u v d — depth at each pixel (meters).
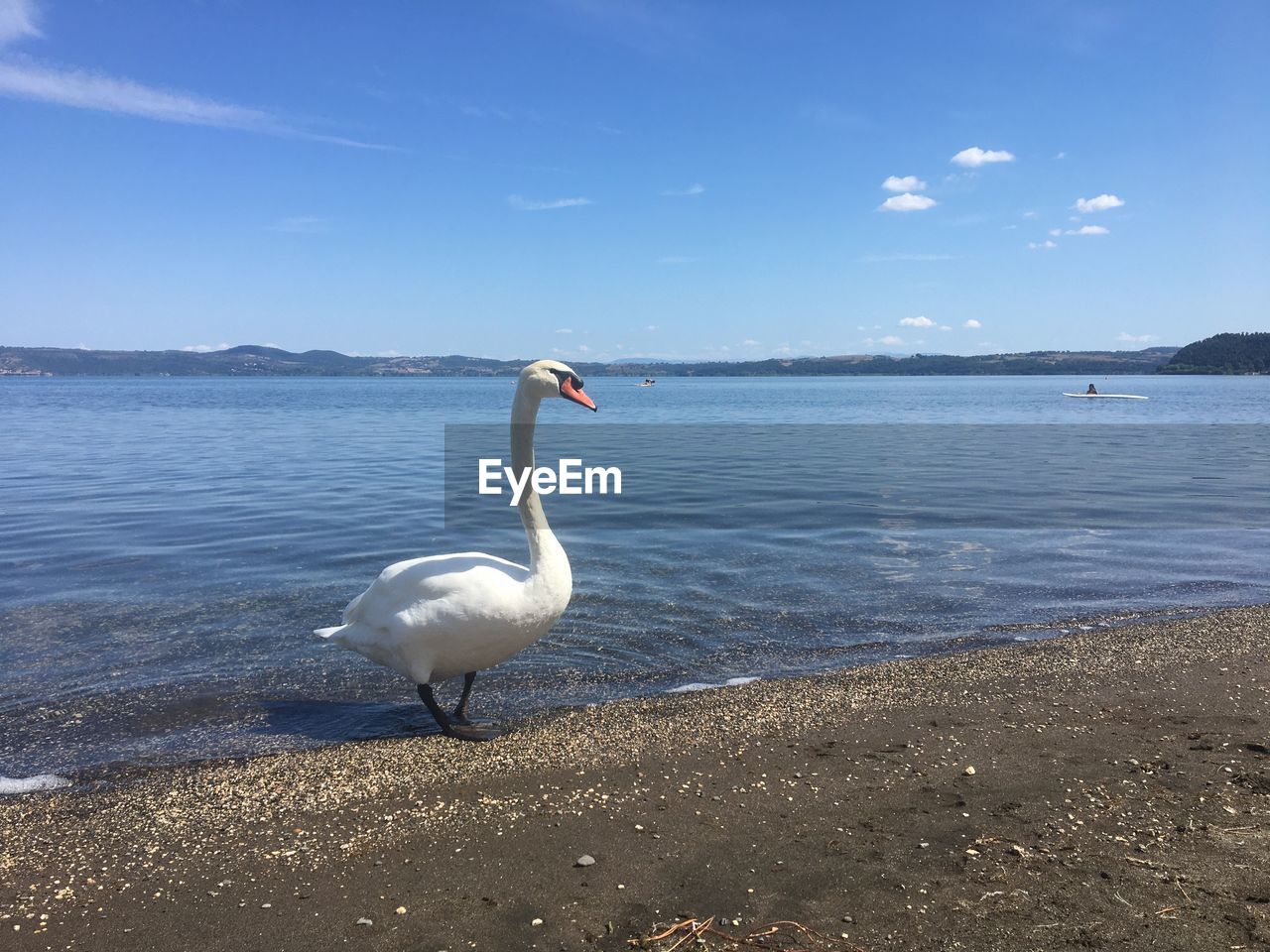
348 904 4.18
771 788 5.39
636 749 6.10
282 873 4.51
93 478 21.58
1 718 6.85
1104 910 3.90
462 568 6.47
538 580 6.52
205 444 32.66
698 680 7.69
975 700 6.93
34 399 89.00
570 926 3.93
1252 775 5.36
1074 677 7.43
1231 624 8.88
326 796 5.44
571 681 7.69
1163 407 74.19
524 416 6.71
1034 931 3.76
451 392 136.38
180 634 8.94
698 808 5.14
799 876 4.31
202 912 4.16
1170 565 11.99
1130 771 5.51
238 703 7.20
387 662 6.71
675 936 3.82
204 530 14.55
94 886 4.43
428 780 5.65
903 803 5.13
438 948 3.80
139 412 60.38
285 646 8.62
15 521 15.30
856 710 6.76
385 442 34.31
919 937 3.75
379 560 12.27
